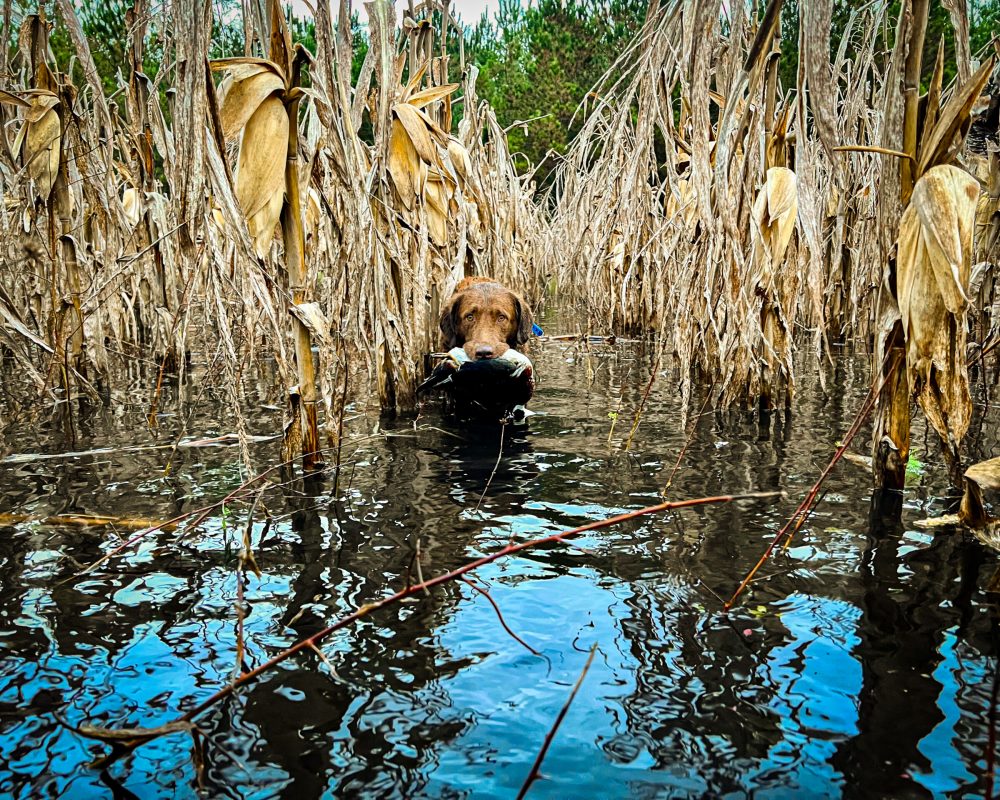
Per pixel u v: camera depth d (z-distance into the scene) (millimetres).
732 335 4973
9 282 5852
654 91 5043
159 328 6723
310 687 2096
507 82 38250
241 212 3529
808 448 4414
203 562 2896
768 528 3164
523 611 2506
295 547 3045
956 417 3127
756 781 1725
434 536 3164
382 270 5172
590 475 3998
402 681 2125
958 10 3039
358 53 20844
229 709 2004
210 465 4156
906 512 3283
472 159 8094
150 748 1858
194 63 3262
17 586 2697
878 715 1931
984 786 1683
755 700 2010
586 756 1818
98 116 5906
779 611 2465
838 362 7277
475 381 5250
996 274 4664
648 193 7277
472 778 1753
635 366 7500
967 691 2012
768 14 3484
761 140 4867
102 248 6422
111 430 4918
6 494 3676
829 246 8219
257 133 3744
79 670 2170
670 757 1812
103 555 2967
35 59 5266
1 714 1973
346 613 2494
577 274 12453
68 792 1707
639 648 2275
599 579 2736
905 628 2338
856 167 7805
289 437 4047
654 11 4848
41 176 5211
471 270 7602
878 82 6508
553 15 38375
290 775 1767
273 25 3762
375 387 6191
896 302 3293
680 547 3004
